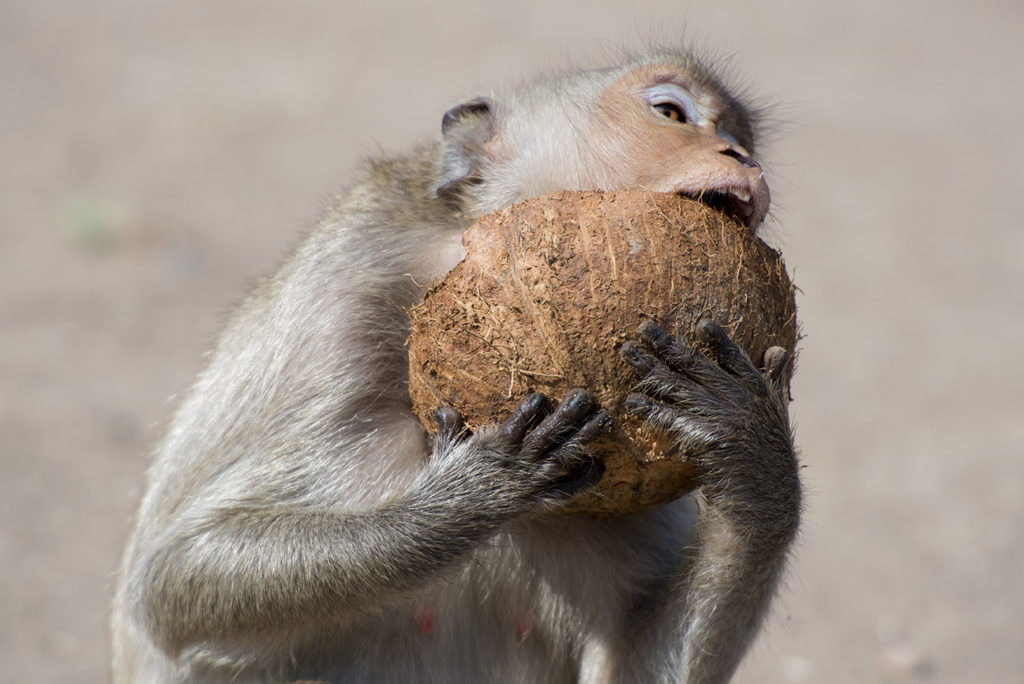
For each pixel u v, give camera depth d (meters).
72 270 22.31
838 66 36.34
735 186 6.67
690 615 7.14
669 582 7.60
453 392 6.36
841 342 20.50
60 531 14.05
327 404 7.15
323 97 32.56
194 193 26.19
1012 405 18.08
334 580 6.66
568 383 6.05
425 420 6.67
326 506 7.07
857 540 14.37
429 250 7.50
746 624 7.21
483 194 7.71
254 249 23.31
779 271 6.37
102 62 35.09
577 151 7.49
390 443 7.21
